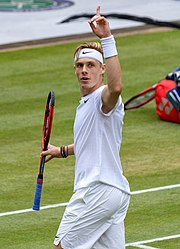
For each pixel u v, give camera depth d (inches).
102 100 777.6
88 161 791.7
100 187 789.2
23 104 1501.0
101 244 805.2
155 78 1635.1
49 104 847.7
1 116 1439.5
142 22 1999.3
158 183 1153.4
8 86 1601.9
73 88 1583.4
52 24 2034.9
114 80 764.6
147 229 1011.3
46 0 2309.3
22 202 1092.5
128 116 1444.4
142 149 1286.9
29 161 1240.2
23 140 1327.5
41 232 1004.6
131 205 1079.6
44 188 1137.4
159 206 1077.1
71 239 797.2
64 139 1331.2
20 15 2135.8
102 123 786.8
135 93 1555.1
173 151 1279.5
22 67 1718.8
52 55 1795.0
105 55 767.1
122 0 2268.7
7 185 1151.0
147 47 1835.6
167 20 2053.4
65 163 1227.2
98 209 789.9
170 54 1784.0
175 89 1382.9
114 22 2023.9
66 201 1095.0
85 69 791.1
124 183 800.3
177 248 962.1
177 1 2250.2
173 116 1393.9
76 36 1927.9
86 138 791.1
